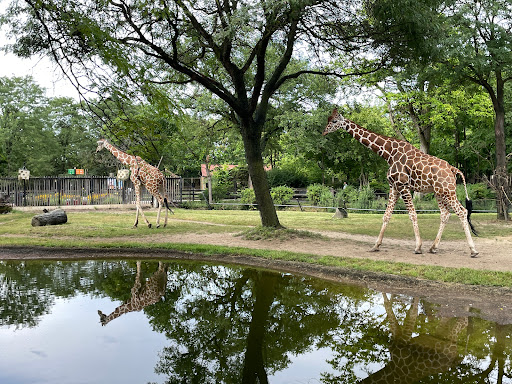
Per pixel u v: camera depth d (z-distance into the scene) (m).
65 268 9.34
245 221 17.39
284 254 9.39
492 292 6.56
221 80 14.50
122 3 8.64
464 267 7.89
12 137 41.00
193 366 4.51
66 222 15.89
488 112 26.16
